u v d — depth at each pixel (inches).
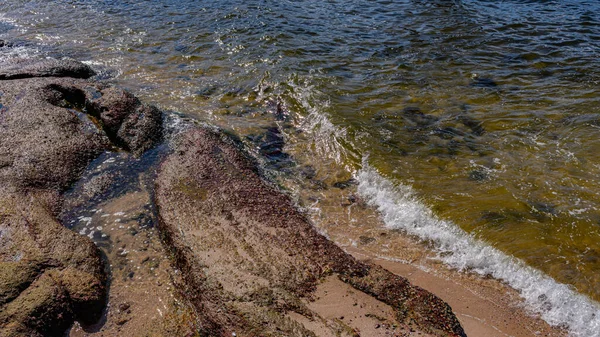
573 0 568.7
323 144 322.0
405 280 225.5
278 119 350.0
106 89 358.0
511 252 244.8
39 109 331.0
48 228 245.3
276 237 243.8
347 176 297.0
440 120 342.3
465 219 262.5
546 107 349.7
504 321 217.3
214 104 368.5
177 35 503.8
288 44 464.4
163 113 347.6
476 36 471.8
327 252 237.0
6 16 585.6
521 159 302.4
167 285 228.5
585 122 330.0
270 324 206.7
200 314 214.4
